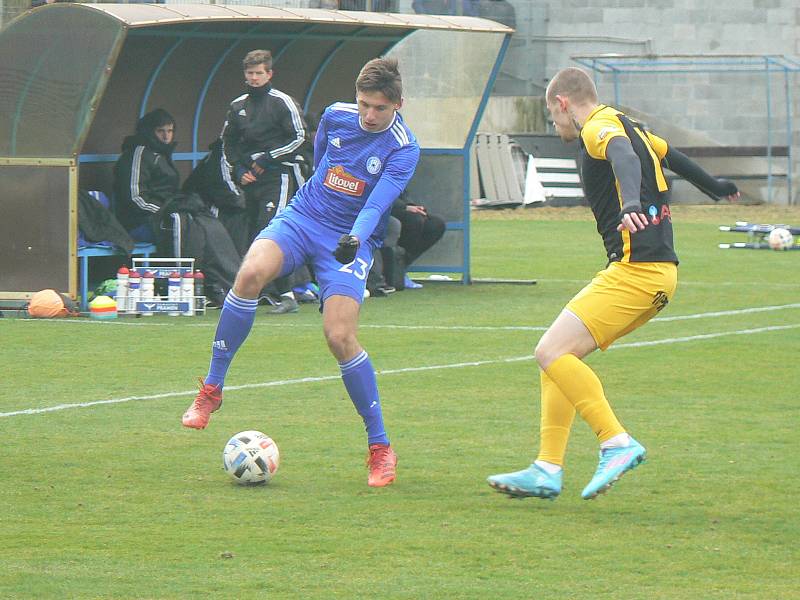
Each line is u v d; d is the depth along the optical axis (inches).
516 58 3912.4
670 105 3855.8
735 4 3821.4
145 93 1798.7
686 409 1054.4
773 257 2437.3
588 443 940.6
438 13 3631.9
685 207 3769.7
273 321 1582.2
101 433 955.3
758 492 792.9
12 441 927.0
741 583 617.0
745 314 1646.2
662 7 3841.0
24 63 1587.1
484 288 1962.4
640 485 811.4
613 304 747.4
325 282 824.9
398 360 1289.4
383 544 679.1
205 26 1764.3
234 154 1712.6
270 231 840.3
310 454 894.4
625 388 1144.8
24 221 1615.4
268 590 602.5
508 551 667.4
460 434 958.4
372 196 815.7
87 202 1636.3
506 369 1239.5
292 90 2021.4
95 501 765.3
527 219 3412.9
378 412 813.2
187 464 862.5
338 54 2022.6
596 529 711.1
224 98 1927.9
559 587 609.3
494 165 3730.3
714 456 889.5
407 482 818.2
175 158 1859.0
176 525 714.2
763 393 1123.9
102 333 1469.0
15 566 636.7
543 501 773.3
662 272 747.4
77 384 1151.6
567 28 3880.4
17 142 1605.6
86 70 1568.7
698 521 727.7
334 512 744.3
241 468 802.2
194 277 1648.6
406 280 1950.1
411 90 2020.2
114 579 617.0
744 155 3841.0
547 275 2148.1
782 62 3833.7
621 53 3863.2
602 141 727.7
